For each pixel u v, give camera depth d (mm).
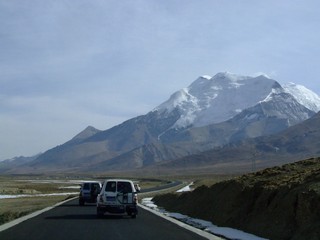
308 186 21391
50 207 41188
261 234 21656
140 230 22641
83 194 44281
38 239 18797
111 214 33125
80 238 19141
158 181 171625
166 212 39000
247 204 26328
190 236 20656
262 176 31797
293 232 19766
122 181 30453
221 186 33406
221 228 25188
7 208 43188
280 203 22453
